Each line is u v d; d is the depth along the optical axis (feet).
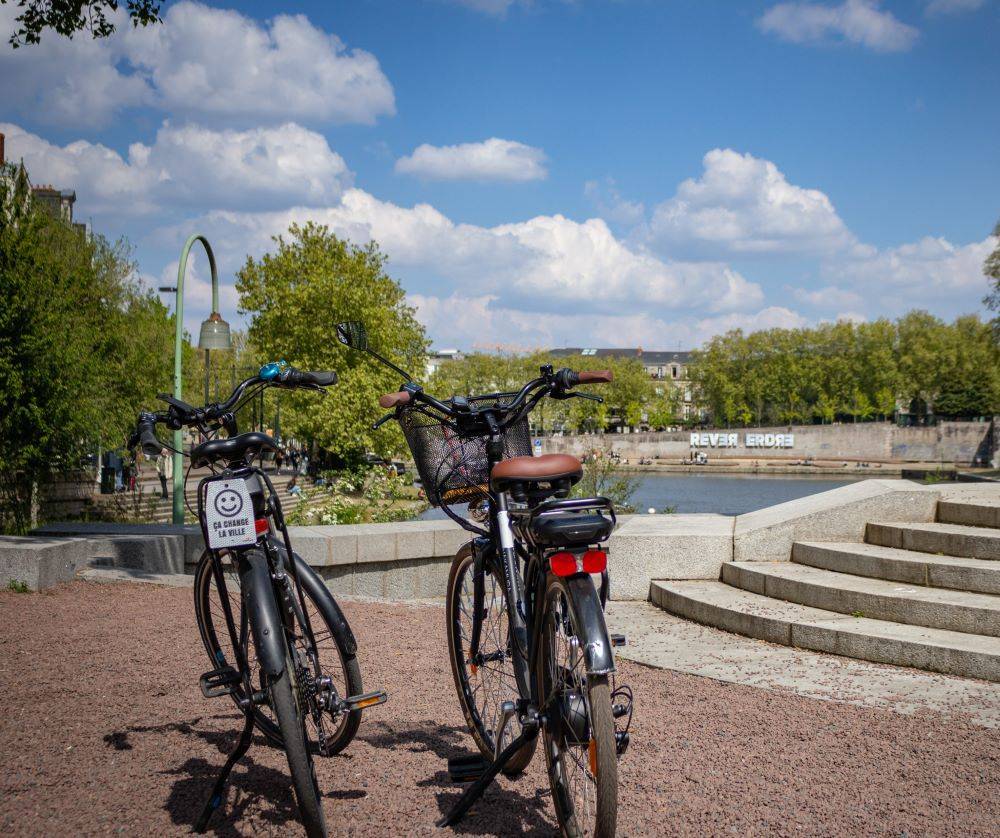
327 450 143.74
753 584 24.85
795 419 425.28
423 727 13.85
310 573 11.21
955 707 15.38
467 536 31.58
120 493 83.76
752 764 12.47
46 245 65.10
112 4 36.52
